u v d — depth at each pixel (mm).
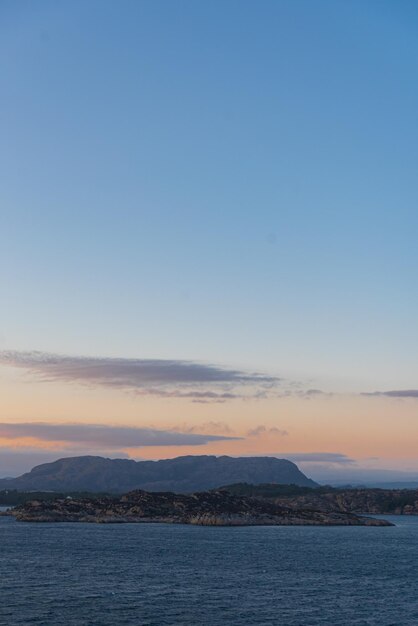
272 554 161125
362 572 130375
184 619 80562
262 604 91688
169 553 155750
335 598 98375
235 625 78438
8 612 81250
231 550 168250
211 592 99938
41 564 127062
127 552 155250
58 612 81938
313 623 80938
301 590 104875
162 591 99250
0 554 144375
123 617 80438
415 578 123125
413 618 85125
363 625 80812
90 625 76000
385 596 101250
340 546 190875
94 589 98625
